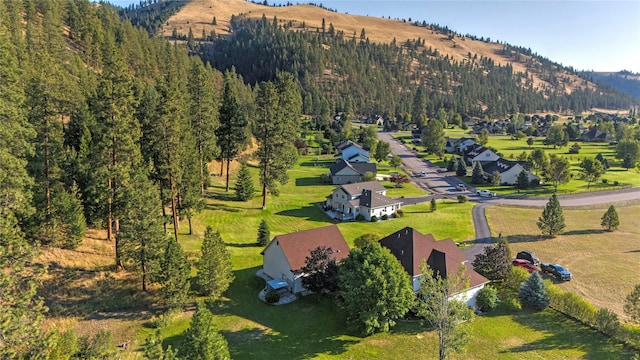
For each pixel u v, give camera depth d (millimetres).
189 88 70625
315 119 198750
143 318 33500
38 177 38438
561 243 58469
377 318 32844
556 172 93000
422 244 41656
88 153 45969
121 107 38625
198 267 36281
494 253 43906
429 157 137125
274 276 42438
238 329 33531
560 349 32125
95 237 43094
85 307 33125
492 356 31078
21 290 19016
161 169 45562
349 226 65000
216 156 88562
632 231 63750
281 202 75500
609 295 42844
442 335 28422
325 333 33531
